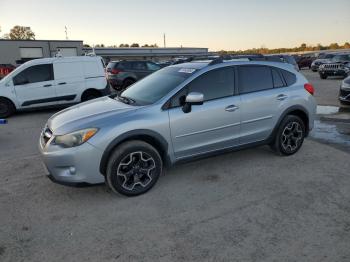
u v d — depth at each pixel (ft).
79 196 13.12
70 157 11.82
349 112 28.99
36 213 11.85
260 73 15.85
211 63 14.65
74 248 9.72
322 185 13.61
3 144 21.44
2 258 9.30
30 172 15.98
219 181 14.21
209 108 14.06
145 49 214.90
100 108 13.92
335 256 9.07
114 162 12.26
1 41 142.31
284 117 16.47
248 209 11.76
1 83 30.99
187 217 11.32
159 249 9.57
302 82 17.20
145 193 13.17
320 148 18.52
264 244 9.68
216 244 9.75
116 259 9.18
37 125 27.66
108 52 201.87
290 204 12.05
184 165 16.14
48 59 32.73
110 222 11.11
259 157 17.07
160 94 13.80
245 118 15.16
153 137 12.92
